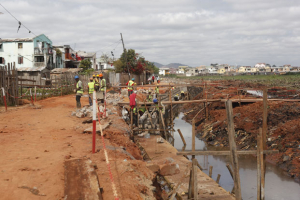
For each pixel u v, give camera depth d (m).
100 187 5.32
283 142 15.52
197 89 41.38
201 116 26.94
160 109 19.31
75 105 19.47
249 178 12.96
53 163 6.40
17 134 9.47
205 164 15.03
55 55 55.47
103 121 13.12
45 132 10.05
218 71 147.62
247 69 142.50
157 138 16.94
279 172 13.57
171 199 7.72
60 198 4.80
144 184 6.50
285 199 10.86
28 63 52.22
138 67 51.94
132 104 17.78
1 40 51.88
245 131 18.67
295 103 19.12
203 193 9.44
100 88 17.67
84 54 79.44
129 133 13.09
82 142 8.81
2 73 17.41
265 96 9.34
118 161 6.93
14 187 5.09
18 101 17.94
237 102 23.69
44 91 27.48
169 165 7.74
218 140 19.56
